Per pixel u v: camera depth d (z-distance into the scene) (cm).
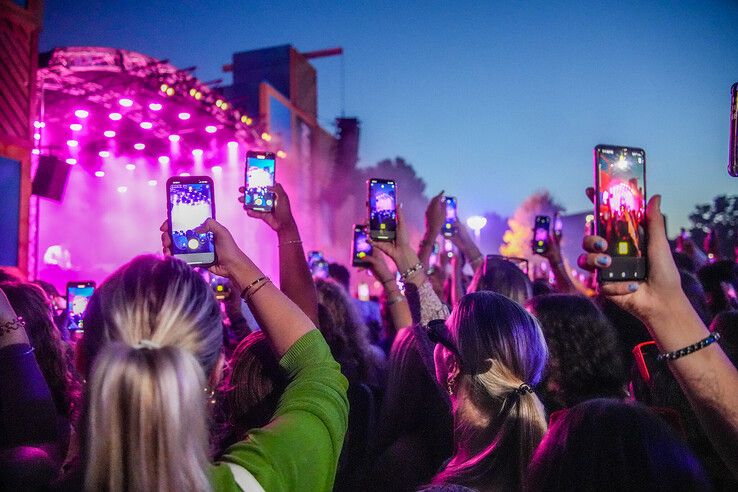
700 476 110
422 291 277
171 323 125
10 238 1030
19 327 191
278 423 142
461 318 189
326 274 647
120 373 114
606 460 112
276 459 134
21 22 1058
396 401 242
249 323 359
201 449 119
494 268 312
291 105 2492
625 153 154
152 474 112
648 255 131
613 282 131
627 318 287
